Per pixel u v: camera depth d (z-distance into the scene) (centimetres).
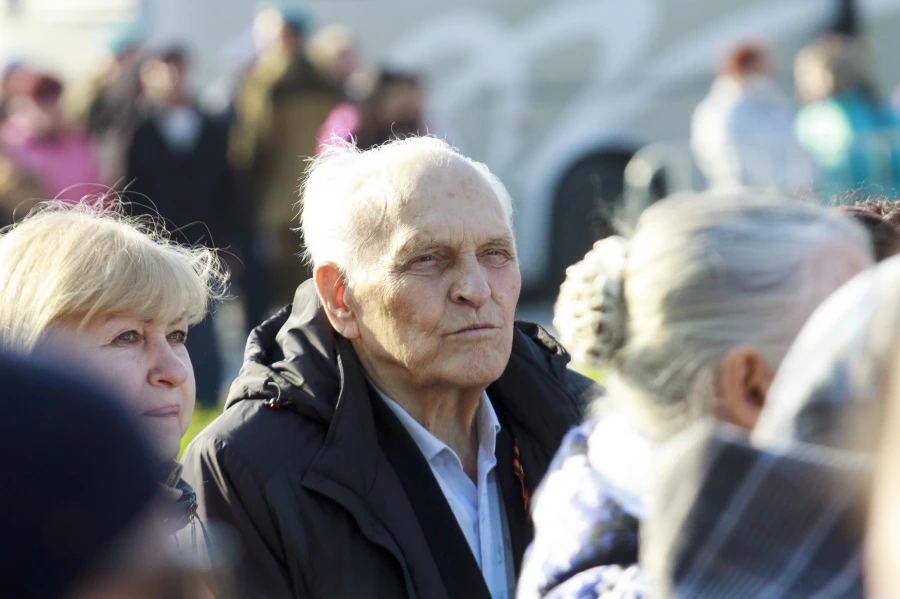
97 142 2808
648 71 2973
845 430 371
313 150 2561
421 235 730
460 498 773
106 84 2848
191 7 2977
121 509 257
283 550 705
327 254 767
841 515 372
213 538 670
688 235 507
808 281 488
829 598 371
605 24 2980
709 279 494
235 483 718
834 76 2562
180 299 675
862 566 368
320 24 3027
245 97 2572
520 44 2998
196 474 733
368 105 2395
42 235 665
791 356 426
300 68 2555
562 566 515
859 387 365
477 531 769
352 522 710
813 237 497
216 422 759
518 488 796
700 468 405
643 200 2700
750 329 485
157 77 2400
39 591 248
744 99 2605
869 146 2527
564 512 533
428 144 787
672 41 2961
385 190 748
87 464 253
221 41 2977
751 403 488
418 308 734
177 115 2402
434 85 3027
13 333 638
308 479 709
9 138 2427
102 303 641
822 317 395
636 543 505
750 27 2931
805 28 2906
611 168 3005
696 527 401
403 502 720
